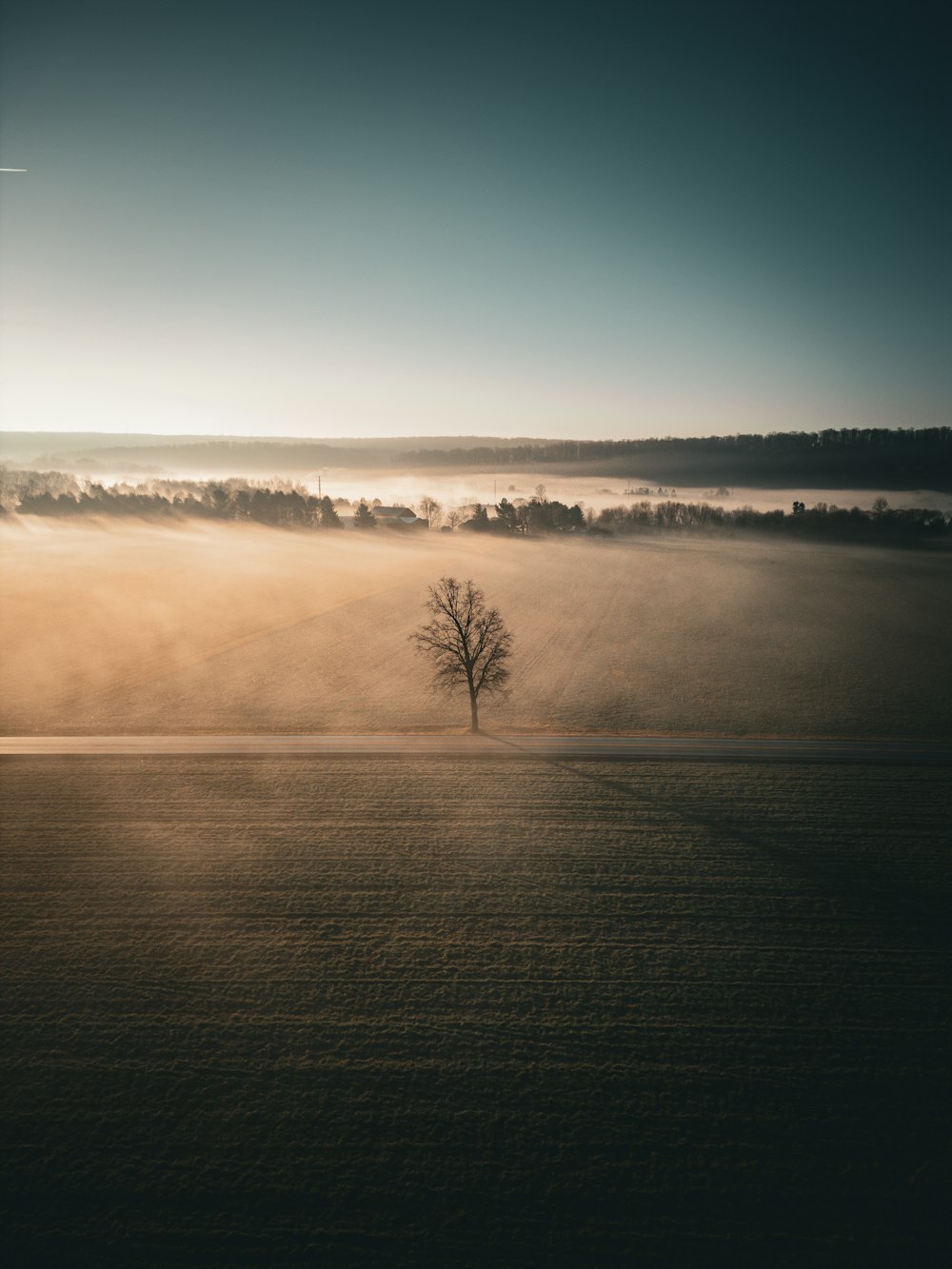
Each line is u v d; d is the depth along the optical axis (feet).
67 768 153.48
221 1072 76.74
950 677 223.92
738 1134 70.23
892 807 135.33
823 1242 60.80
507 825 128.77
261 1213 63.21
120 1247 60.44
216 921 101.55
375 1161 67.77
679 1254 60.13
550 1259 59.88
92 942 96.53
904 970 92.12
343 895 107.76
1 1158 67.36
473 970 92.07
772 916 103.09
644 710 194.59
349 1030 82.38
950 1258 59.41
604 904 105.70
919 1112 72.13
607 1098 74.18
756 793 141.49
